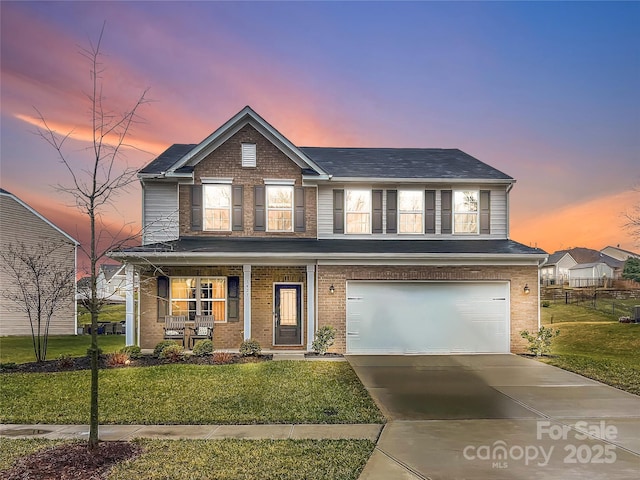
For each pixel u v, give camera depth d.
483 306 16.42
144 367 13.02
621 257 71.31
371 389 10.84
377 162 19.94
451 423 8.19
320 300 16.09
